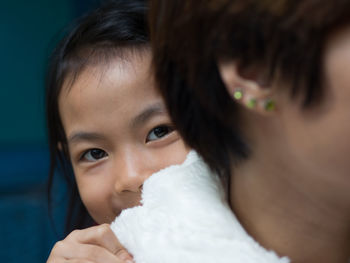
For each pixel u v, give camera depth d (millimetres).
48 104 1246
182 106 721
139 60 1050
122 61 1056
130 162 1043
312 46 571
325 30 568
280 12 566
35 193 2365
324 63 579
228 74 631
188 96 712
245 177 738
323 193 674
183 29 649
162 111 1037
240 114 689
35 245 2230
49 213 1450
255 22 588
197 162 855
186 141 750
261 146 688
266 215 735
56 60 1174
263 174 709
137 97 1036
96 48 1092
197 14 631
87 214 1392
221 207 771
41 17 2428
